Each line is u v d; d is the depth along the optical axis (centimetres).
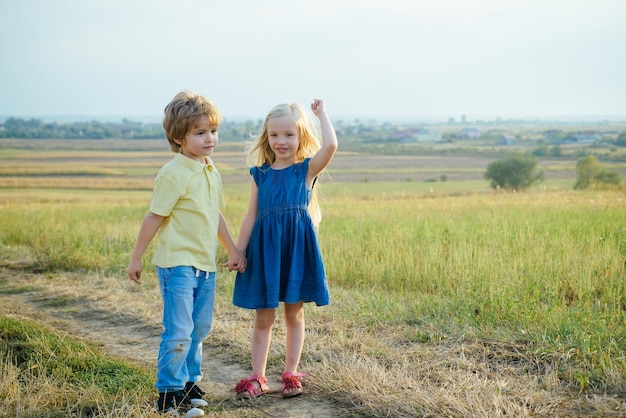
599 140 14738
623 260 762
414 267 830
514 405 390
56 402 430
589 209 1455
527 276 698
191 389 437
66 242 1067
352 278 848
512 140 17325
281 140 450
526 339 520
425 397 405
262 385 446
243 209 2211
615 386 414
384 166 10056
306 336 560
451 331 552
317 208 481
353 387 434
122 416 388
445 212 1606
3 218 1595
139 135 19675
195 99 427
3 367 483
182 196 425
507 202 1981
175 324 416
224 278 827
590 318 560
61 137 18600
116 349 566
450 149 14588
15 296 787
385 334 564
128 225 1466
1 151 12600
